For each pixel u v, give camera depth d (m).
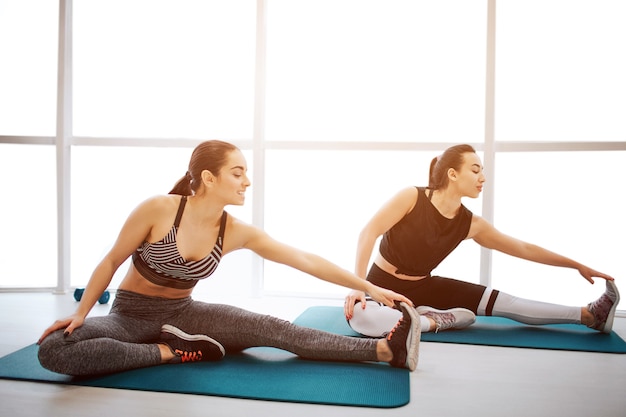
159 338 2.62
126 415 1.95
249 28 4.71
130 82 4.82
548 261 3.37
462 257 4.75
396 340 2.48
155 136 4.82
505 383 2.37
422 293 3.41
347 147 4.29
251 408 2.03
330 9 4.68
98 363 2.25
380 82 4.69
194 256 2.50
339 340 2.53
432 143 4.20
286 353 2.70
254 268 4.41
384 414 2.00
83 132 4.85
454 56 4.59
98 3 4.76
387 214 3.19
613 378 2.46
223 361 2.54
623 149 3.96
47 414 1.95
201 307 2.63
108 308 3.93
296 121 4.79
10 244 4.77
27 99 4.60
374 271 3.40
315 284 4.86
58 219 4.42
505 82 4.53
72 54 4.46
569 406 2.11
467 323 3.30
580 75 4.43
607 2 4.36
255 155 4.34
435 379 2.41
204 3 4.73
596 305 3.27
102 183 4.90
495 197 4.57
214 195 2.46
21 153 4.69
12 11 4.57
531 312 3.32
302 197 4.97
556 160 4.54
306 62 4.72
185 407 2.02
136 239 2.45
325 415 1.98
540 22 4.46
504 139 4.56
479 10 4.52
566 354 2.85
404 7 4.61
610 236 4.51
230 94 4.81
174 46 4.77
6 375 2.32
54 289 4.50
